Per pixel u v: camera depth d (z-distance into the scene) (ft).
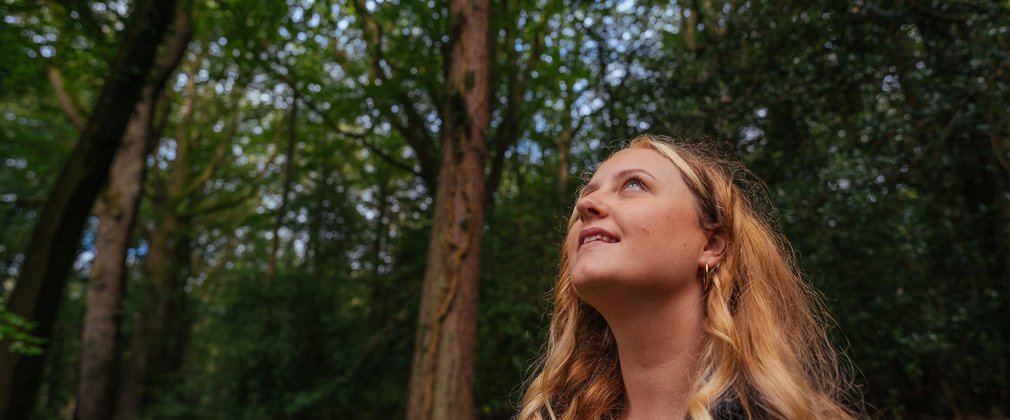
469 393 16.90
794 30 16.19
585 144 22.53
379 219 37.93
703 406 2.54
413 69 28.55
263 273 35.96
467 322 17.26
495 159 25.96
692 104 16.55
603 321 3.79
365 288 37.58
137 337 40.81
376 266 36.27
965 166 16.30
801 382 2.75
